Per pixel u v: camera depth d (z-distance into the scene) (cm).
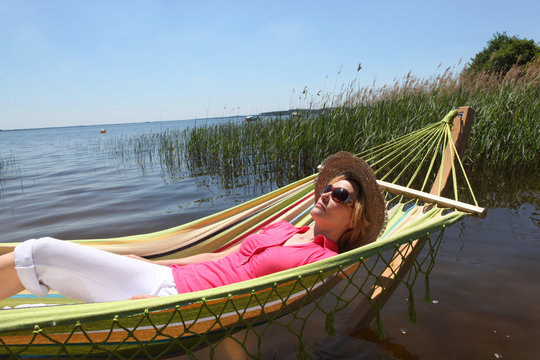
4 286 174
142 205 587
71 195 688
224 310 180
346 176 240
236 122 1045
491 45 2536
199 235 296
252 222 310
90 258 184
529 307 247
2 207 614
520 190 541
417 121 704
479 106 709
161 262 237
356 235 234
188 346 193
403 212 295
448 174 329
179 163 1034
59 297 226
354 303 268
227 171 852
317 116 793
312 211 231
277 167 809
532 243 348
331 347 220
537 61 837
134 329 155
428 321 240
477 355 205
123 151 1493
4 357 156
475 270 302
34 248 174
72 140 3148
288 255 205
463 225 409
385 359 207
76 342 163
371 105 785
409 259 241
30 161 1373
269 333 236
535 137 665
